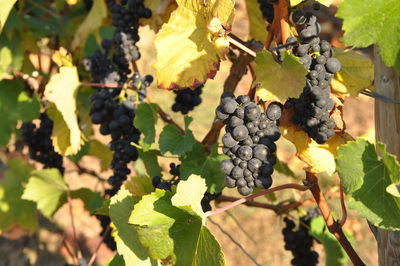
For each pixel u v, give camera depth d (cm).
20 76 163
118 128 120
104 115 123
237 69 121
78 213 304
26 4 171
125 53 121
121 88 125
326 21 258
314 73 91
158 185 108
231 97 92
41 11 173
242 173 90
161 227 92
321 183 307
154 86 387
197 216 91
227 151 91
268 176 89
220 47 95
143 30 438
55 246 275
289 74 89
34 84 164
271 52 94
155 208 93
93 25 143
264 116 91
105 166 172
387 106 91
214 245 88
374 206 85
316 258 135
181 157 111
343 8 79
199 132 354
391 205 84
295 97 88
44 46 177
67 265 154
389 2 78
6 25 154
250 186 90
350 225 297
